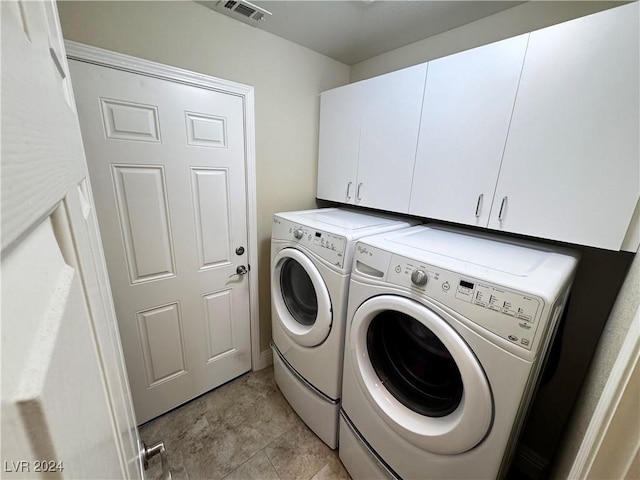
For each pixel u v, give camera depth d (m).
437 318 0.89
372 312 1.07
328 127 1.90
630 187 0.88
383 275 1.05
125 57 1.22
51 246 0.23
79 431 0.21
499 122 1.13
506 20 1.37
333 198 1.95
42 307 0.18
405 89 1.44
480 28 1.46
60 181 0.27
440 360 1.00
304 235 1.42
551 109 1.00
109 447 0.31
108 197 1.29
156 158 1.39
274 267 1.66
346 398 1.28
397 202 1.56
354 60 2.03
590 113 0.92
